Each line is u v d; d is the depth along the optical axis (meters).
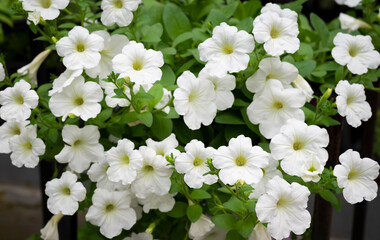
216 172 0.65
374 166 0.66
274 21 0.70
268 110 0.71
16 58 1.27
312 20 0.90
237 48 0.69
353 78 0.82
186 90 0.70
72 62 0.70
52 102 0.70
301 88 0.74
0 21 1.16
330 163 0.78
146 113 0.71
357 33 0.88
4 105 0.72
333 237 1.64
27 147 0.74
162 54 0.74
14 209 1.79
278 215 0.63
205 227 0.71
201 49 0.69
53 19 0.77
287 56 0.76
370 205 1.82
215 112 0.71
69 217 0.84
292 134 0.66
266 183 0.66
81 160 0.72
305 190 0.64
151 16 0.87
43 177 0.87
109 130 0.75
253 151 0.65
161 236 0.84
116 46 0.73
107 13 0.73
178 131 0.77
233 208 0.67
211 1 0.93
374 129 0.99
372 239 1.63
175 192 0.71
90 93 0.70
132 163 0.68
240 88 0.76
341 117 0.76
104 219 0.71
